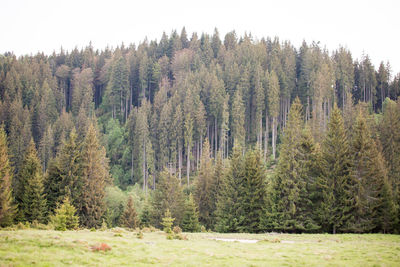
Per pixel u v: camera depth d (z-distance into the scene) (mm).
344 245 27328
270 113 102438
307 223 47562
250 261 20062
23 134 94500
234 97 109938
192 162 106438
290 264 19188
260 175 54250
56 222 40500
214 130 114312
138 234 30156
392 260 20750
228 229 52656
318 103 97750
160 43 171250
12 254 17781
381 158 53906
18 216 51094
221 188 59969
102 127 116875
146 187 91812
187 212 56531
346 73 113625
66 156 57406
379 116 103000
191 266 18172
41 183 53875
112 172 100125
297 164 49906
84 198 55281
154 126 106375
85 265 17359
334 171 47688
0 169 47281
